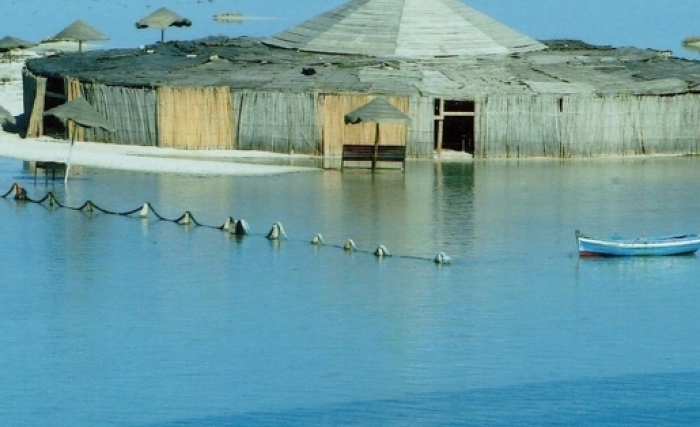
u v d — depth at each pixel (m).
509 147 151.50
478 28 175.00
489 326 99.94
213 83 154.25
